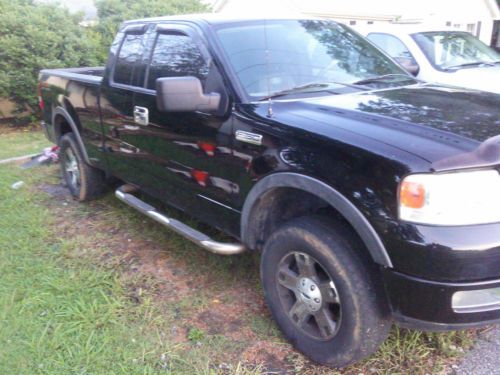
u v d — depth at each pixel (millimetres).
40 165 6754
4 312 3361
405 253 2275
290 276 2879
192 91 3029
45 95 5695
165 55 3789
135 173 4273
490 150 2271
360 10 17094
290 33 3674
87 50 9586
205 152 3322
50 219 4969
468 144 2324
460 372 2758
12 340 3090
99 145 4738
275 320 3080
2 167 6715
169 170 3758
